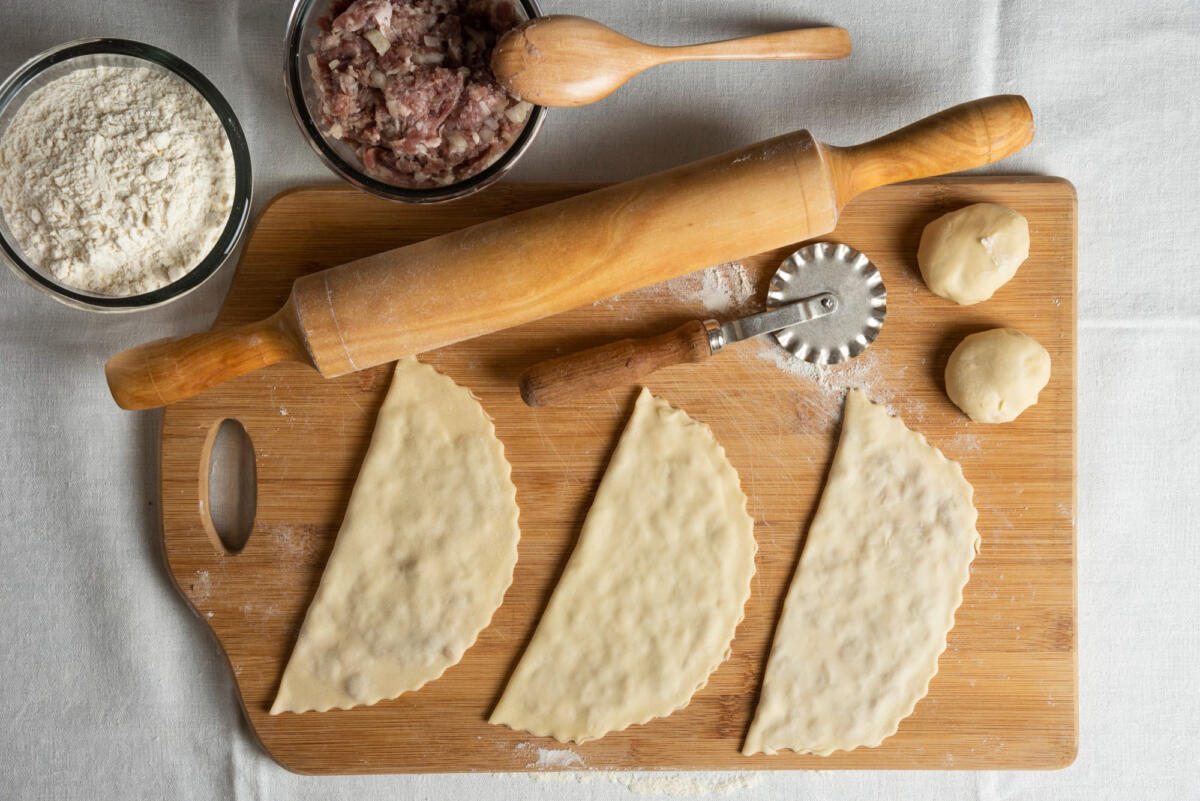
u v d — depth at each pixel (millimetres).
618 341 707
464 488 722
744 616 728
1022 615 725
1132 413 742
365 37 676
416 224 719
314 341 679
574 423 727
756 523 728
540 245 674
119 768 747
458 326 684
